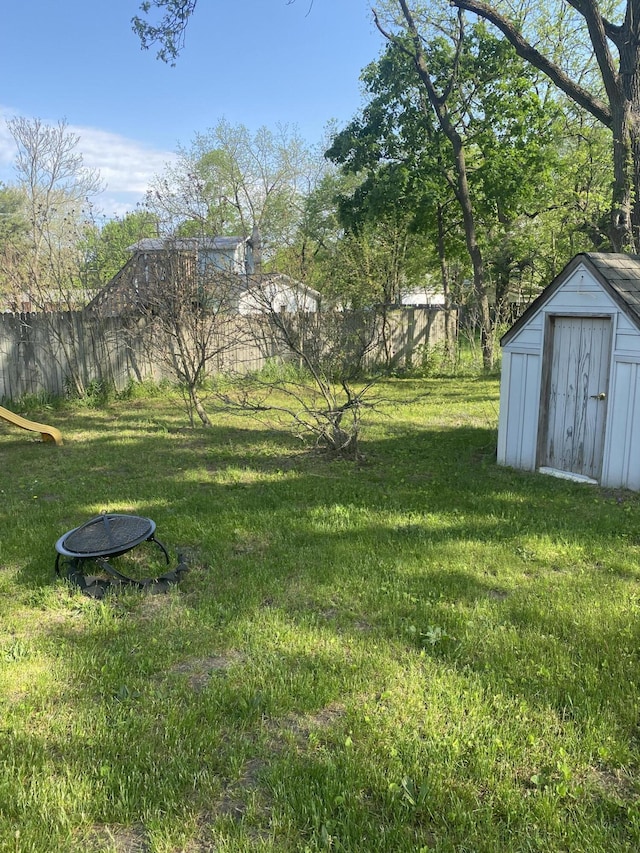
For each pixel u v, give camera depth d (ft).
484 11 50.47
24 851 8.00
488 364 65.67
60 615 14.26
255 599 14.67
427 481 25.59
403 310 67.00
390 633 13.16
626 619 13.71
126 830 8.46
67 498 22.80
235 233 111.04
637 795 8.95
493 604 14.48
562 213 75.77
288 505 21.84
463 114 70.85
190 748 9.80
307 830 8.33
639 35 45.70
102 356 49.03
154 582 15.56
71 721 10.41
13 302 49.14
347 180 123.65
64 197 83.46
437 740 9.89
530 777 9.25
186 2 42.68
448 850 8.01
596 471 25.35
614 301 23.58
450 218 79.15
